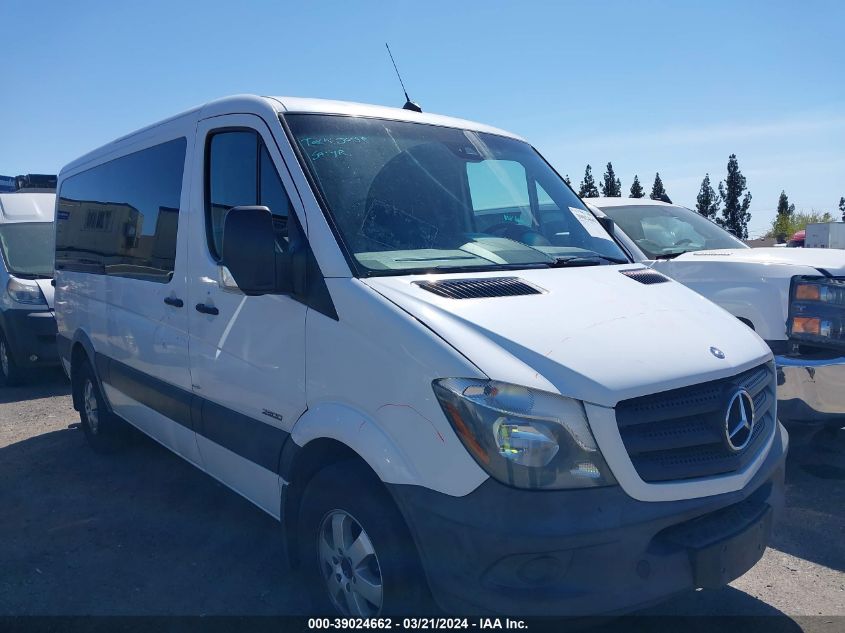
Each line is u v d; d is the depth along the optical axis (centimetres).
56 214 741
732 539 288
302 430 337
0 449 677
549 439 267
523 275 354
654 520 273
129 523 498
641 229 683
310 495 338
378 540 298
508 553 262
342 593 332
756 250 613
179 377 459
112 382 583
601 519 265
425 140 423
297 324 345
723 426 297
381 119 417
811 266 531
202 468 460
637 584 271
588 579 264
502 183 439
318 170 363
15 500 545
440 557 276
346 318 319
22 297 930
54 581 418
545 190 470
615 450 271
